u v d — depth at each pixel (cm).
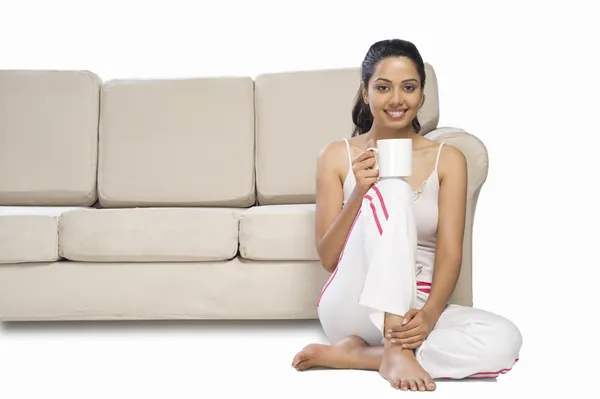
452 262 305
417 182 315
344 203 320
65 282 371
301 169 436
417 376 274
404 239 280
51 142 445
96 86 451
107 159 444
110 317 372
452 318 295
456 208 312
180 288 370
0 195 442
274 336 369
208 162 442
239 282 369
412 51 308
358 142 322
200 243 367
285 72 449
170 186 441
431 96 425
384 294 279
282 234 364
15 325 395
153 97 448
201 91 448
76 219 369
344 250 297
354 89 441
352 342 301
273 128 441
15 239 369
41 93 448
